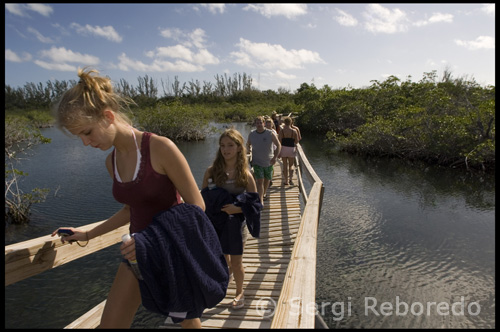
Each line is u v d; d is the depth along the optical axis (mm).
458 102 21766
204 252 1591
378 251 7113
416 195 11430
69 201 10922
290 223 6332
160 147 1536
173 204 1664
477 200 10734
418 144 18062
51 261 2084
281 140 9070
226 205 3148
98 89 1428
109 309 1582
